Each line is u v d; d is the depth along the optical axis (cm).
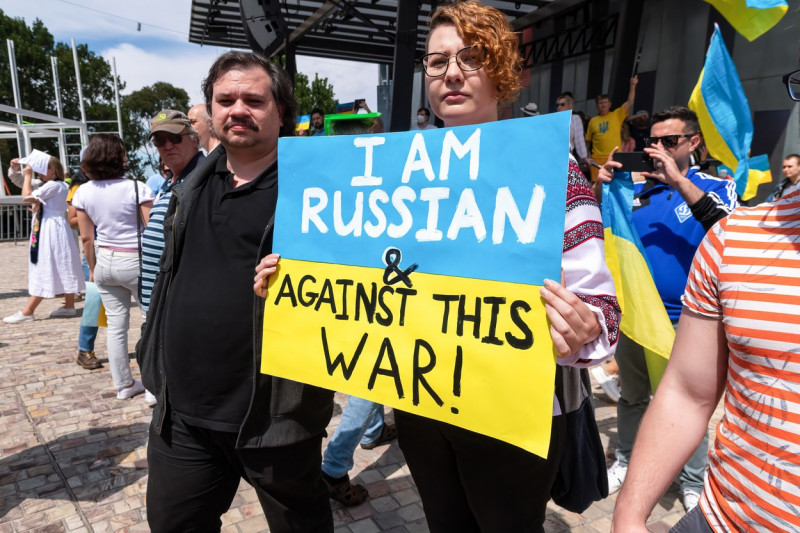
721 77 284
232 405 160
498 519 145
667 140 237
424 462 156
